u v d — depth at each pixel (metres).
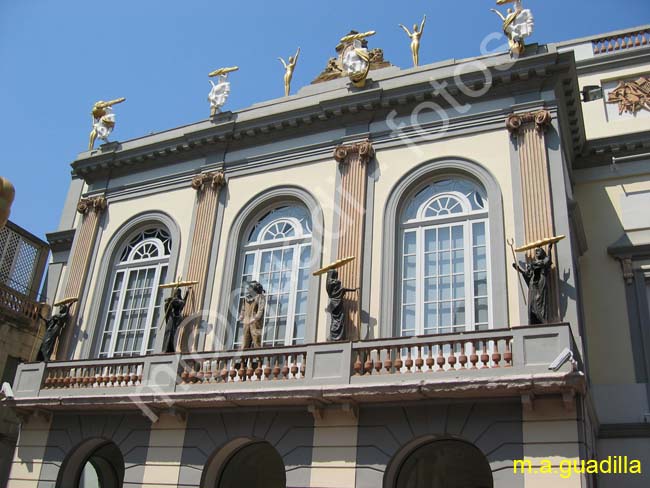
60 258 23.89
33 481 16.72
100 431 16.52
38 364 17.67
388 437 13.52
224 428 15.11
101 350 18.56
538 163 15.10
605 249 17.38
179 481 15.05
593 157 18.45
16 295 23.09
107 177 21.09
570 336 12.55
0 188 7.23
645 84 19.64
